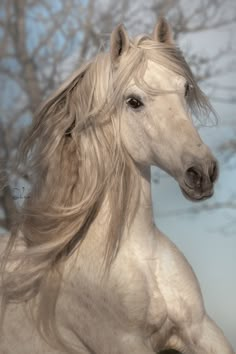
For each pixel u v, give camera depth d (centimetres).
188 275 538
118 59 520
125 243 529
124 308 514
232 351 531
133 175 527
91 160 525
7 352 554
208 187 482
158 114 504
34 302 546
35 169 546
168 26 545
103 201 531
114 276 519
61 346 537
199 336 530
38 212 538
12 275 548
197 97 536
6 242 584
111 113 521
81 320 530
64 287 536
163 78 508
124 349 515
